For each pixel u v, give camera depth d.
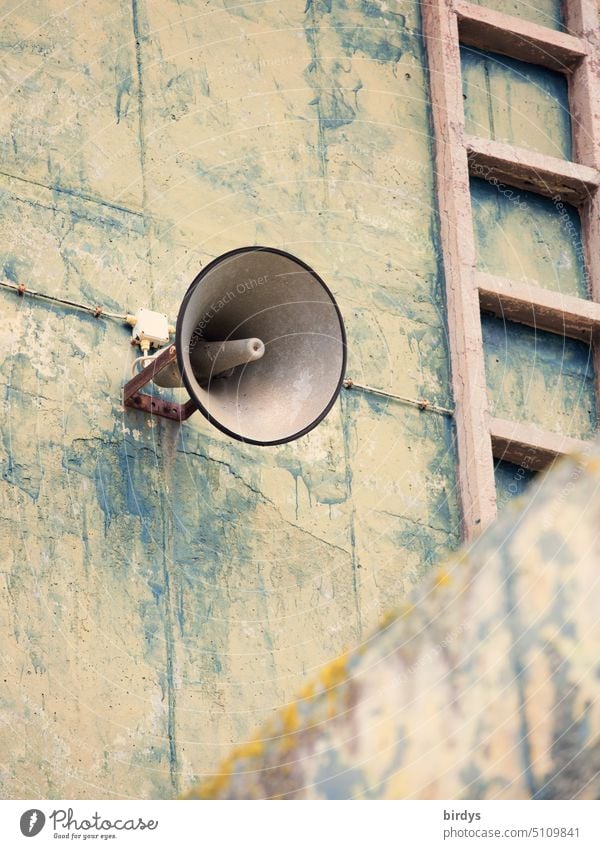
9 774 22.41
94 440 25.25
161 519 25.25
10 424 24.75
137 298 26.66
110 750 23.27
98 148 27.38
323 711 16.02
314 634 25.55
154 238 27.25
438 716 15.04
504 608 15.05
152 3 28.91
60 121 27.23
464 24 31.97
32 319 25.59
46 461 24.75
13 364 25.16
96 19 28.25
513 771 14.71
